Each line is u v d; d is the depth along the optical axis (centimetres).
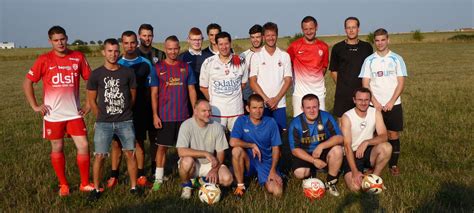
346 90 772
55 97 613
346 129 648
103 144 613
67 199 598
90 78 610
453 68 2708
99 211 557
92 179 702
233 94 689
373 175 595
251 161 648
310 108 622
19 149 901
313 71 758
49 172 728
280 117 748
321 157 640
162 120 662
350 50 765
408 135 903
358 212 527
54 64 609
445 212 514
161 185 652
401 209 518
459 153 757
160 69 653
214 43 761
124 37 670
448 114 1134
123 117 619
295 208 552
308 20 739
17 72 3766
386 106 698
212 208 554
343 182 652
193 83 679
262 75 729
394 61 707
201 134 629
